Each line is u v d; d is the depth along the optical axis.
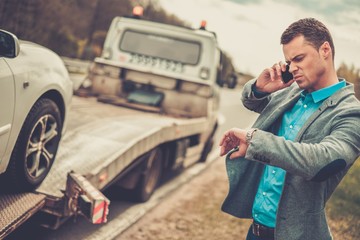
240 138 2.18
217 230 5.84
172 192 7.29
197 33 8.38
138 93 7.95
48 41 22.56
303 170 2.01
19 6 16.11
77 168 4.22
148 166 6.21
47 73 3.72
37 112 3.57
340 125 2.12
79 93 7.87
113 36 8.62
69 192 3.68
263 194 2.53
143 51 8.50
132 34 8.59
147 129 5.84
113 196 6.30
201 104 7.96
